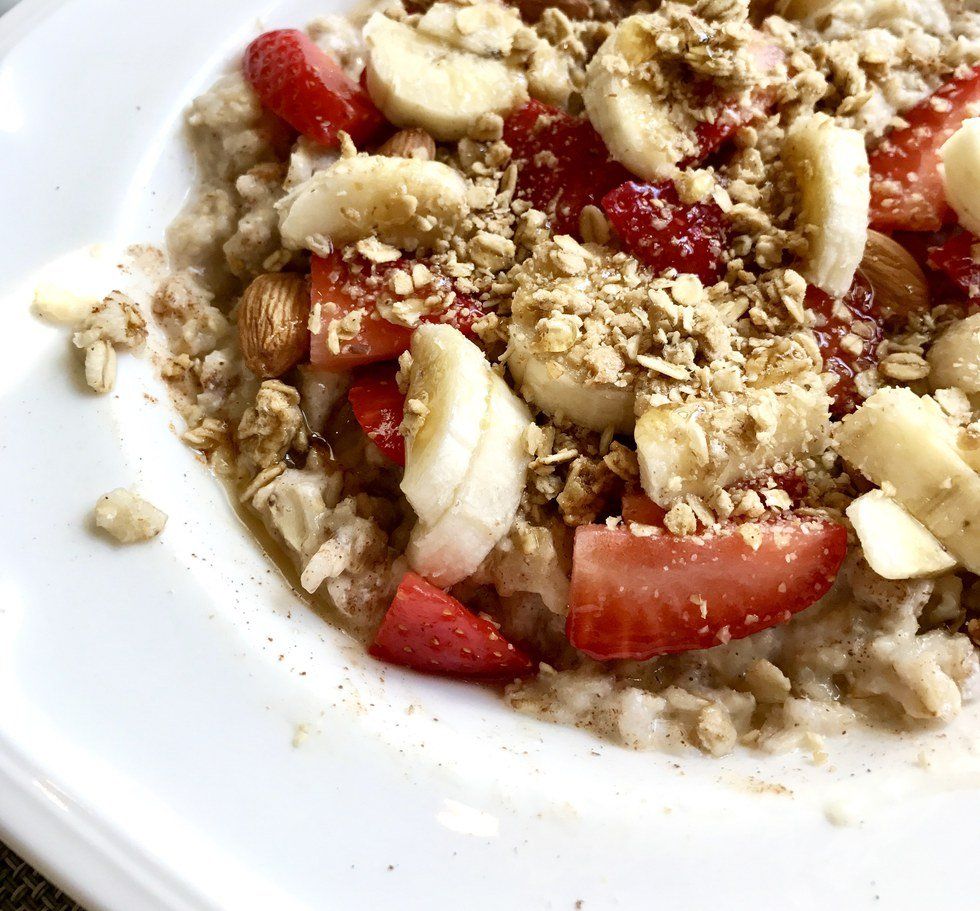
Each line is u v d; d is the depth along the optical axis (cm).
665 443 15
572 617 15
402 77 18
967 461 15
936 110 18
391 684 15
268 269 18
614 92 17
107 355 15
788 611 15
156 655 13
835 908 12
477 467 15
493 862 12
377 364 17
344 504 16
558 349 15
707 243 16
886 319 17
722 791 14
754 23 19
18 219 16
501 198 17
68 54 17
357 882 12
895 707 15
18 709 13
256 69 18
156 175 17
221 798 12
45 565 14
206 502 16
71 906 15
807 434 15
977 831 13
